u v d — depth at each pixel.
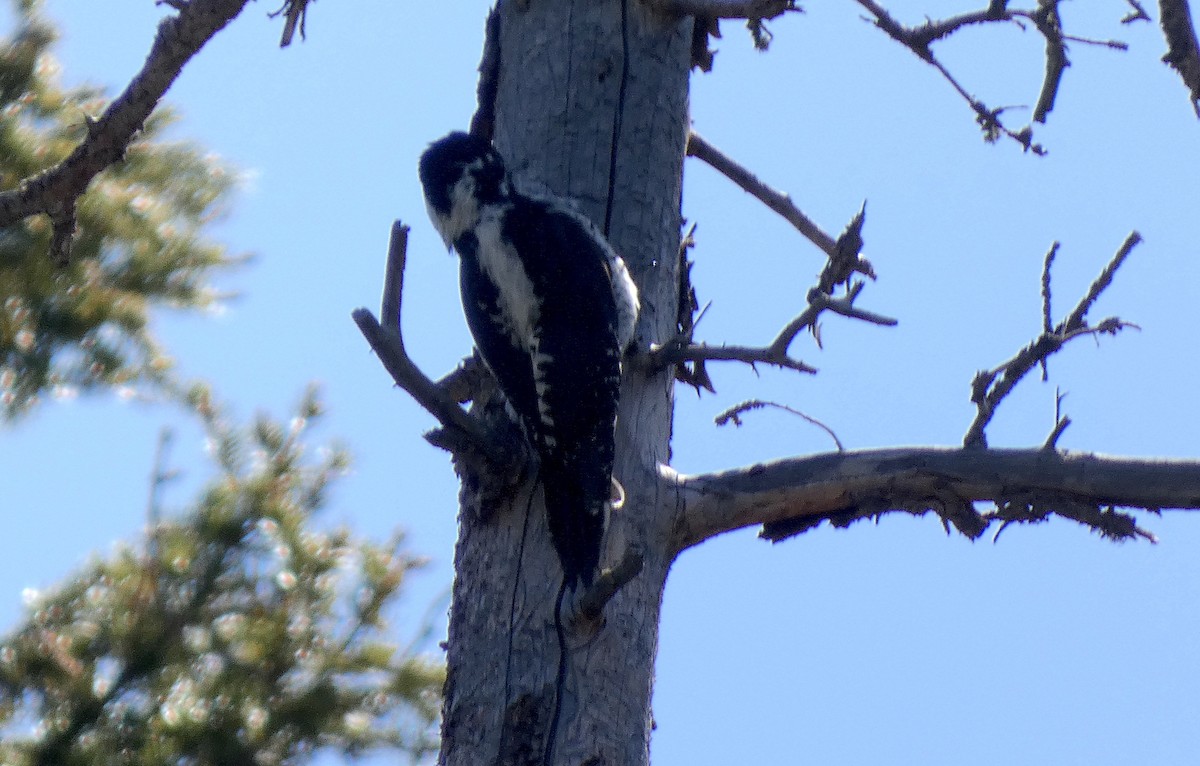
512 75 11.06
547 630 9.26
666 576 9.81
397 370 8.88
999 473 9.51
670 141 10.88
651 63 10.91
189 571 11.67
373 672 11.85
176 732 11.27
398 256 8.85
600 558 9.44
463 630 9.50
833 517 9.90
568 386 9.76
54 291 12.38
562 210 10.48
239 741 11.30
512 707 9.12
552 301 10.04
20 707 11.29
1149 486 9.32
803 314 8.99
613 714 9.14
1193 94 10.54
